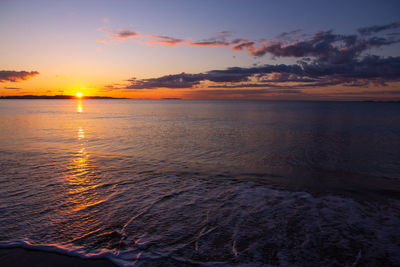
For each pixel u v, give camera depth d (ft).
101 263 11.05
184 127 88.17
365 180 27.43
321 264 11.14
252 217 15.87
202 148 47.21
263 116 160.04
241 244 12.69
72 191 20.44
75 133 67.51
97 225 14.53
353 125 99.71
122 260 11.24
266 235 13.62
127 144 50.37
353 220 15.60
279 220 15.48
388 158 41.45
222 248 12.31
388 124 104.83
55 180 23.54
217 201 18.63
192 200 18.78
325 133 73.97
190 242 12.82
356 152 46.34
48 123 98.02
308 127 90.68
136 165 31.30
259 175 27.76
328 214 16.46
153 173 27.07
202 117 147.84
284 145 52.75
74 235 13.38
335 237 13.46
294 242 12.94
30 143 48.96
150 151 42.98
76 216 15.70
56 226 14.37
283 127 90.07
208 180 24.62
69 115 158.20
